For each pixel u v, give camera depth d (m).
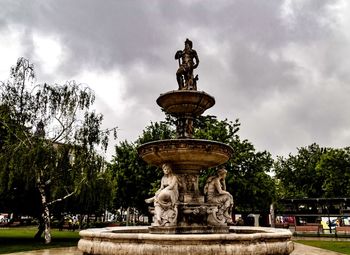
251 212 36.34
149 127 34.56
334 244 22.56
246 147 27.17
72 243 22.61
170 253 5.67
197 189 9.42
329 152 39.34
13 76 21.84
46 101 22.22
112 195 25.75
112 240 6.23
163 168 9.04
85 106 23.02
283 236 6.55
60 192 22.91
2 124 21.83
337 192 41.75
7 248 19.22
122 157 33.59
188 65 10.41
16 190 23.48
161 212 8.50
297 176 50.75
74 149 22.42
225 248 5.70
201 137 26.06
